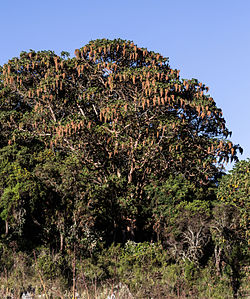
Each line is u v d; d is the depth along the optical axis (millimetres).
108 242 26406
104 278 16594
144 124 29609
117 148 29438
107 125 30000
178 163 29828
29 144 32656
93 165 29766
